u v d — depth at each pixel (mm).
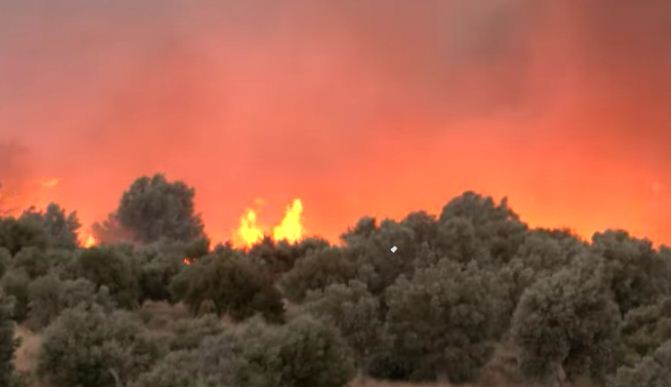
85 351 18391
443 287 24391
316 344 18641
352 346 23750
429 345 23922
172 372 16375
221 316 29359
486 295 25016
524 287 30500
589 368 23406
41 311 25109
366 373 23859
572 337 23344
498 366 25172
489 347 24578
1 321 17922
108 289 29125
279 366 17984
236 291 29578
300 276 31406
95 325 19484
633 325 28656
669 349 21156
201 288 30250
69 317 19281
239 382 17094
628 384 20234
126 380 18062
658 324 27078
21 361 19875
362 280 31125
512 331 24141
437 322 24000
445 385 23172
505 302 27703
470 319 24016
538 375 23406
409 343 23922
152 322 27812
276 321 28906
